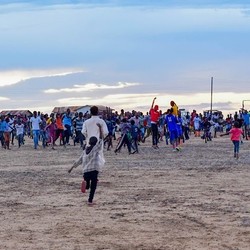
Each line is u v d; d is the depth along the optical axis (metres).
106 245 12.09
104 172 25.05
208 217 14.88
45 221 14.59
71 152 38.53
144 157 33.28
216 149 39.97
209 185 20.78
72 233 13.22
